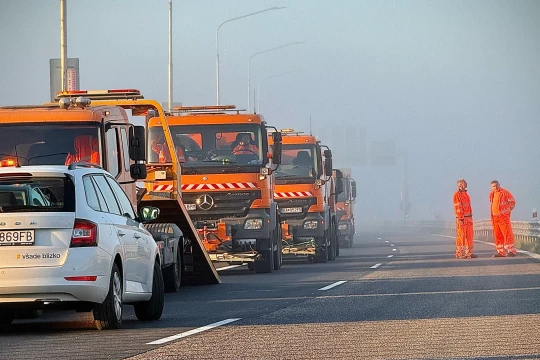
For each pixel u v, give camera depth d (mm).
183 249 34562
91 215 20797
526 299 27234
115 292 21484
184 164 42781
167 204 34188
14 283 20141
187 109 43844
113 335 20547
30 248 20281
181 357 17375
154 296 23688
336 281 36469
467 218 52906
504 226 53406
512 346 18141
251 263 46312
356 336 19906
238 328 21516
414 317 23172
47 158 29797
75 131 29969
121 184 30781
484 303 26297
